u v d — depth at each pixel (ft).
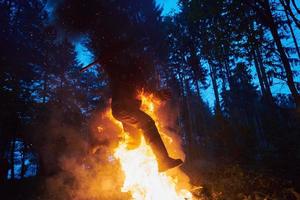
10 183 43.19
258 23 28.22
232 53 30.12
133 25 13.32
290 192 17.02
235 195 17.88
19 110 48.14
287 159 30.86
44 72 60.70
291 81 28.17
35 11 50.37
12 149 59.62
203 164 38.29
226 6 27.40
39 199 29.01
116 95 12.07
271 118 48.34
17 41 51.44
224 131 48.80
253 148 42.63
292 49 51.03
